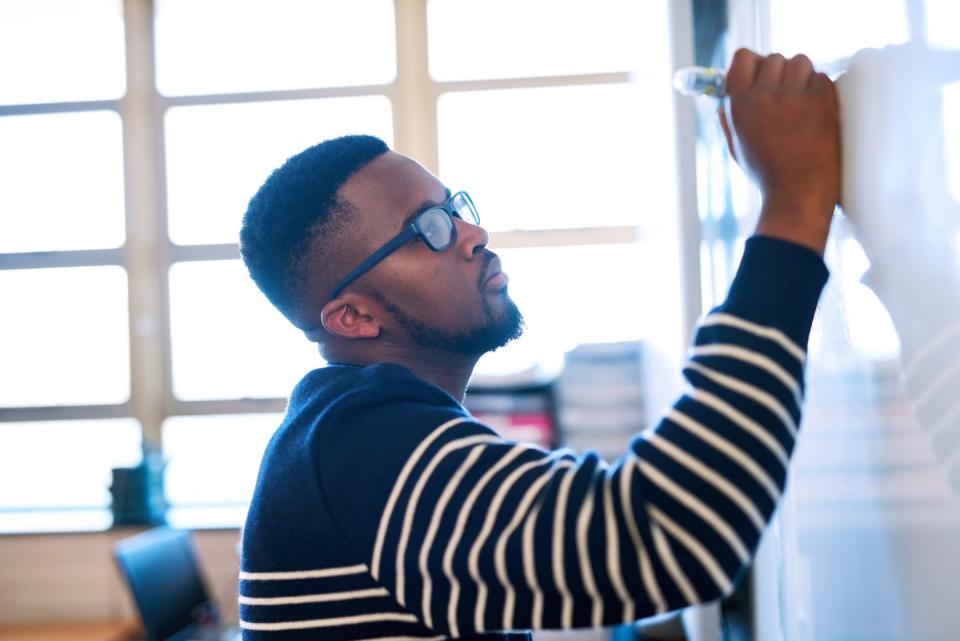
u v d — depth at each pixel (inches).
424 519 28.9
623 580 25.9
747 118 29.1
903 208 22.3
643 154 117.9
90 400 166.4
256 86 166.2
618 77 162.4
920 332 21.5
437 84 164.1
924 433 21.8
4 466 167.2
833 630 32.1
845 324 28.9
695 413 26.1
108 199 166.9
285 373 165.9
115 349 166.6
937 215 19.8
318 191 39.3
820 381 32.9
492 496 28.3
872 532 27.0
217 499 166.1
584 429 140.1
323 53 166.1
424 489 29.2
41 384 166.9
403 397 32.7
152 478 157.3
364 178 39.2
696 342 27.9
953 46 18.2
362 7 165.6
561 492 27.3
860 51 25.2
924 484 22.1
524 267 161.0
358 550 31.2
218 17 166.4
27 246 167.0
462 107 164.2
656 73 83.7
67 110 166.7
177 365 166.7
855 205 26.7
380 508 30.0
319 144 41.3
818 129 28.3
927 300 20.9
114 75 167.2
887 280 24.0
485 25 164.4
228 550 152.7
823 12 29.1
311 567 33.0
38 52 167.3
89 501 166.4
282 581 33.7
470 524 28.2
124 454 165.9
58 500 166.6
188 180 166.6
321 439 32.8
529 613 27.5
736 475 25.5
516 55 164.2
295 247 39.7
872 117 24.4
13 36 167.5
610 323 157.4
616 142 161.8
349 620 32.4
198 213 166.6
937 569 21.5
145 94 167.0
